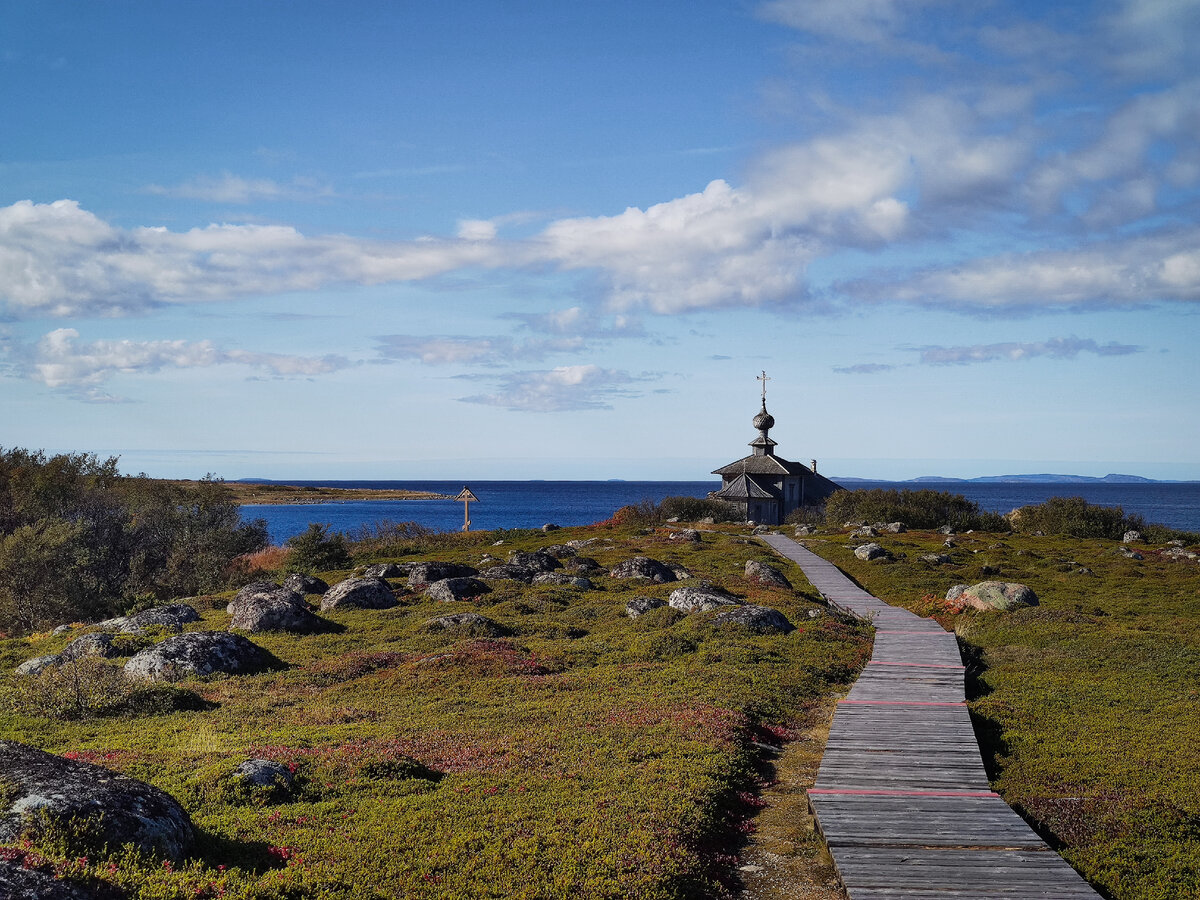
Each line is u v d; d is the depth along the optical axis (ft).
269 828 46.65
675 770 59.31
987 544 232.32
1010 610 133.90
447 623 120.78
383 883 40.04
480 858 43.32
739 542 234.99
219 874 38.88
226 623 129.90
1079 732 72.28
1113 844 48.91
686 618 122.31
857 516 311.27
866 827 50.34
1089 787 59.11
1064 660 101.96
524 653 105.50
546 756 62.75
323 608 142.72
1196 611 138.21
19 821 35.91
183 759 58.49
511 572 170.71
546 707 78.74
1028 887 42.63
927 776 60.18
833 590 162.20
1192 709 78.64
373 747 63.26
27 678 89.71
